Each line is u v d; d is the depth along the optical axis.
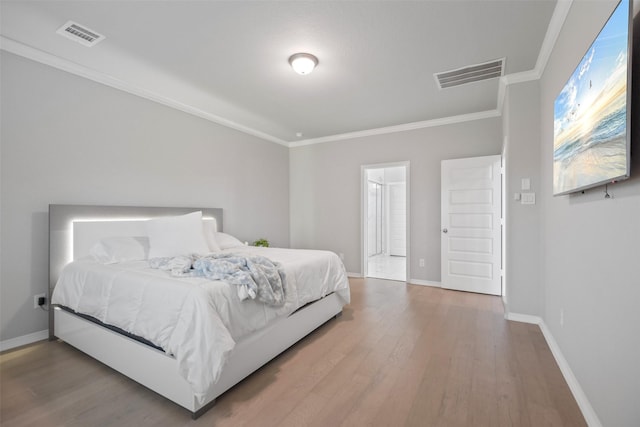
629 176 1.07
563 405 1.71
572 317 1.86
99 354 2.17
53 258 2.61
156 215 3.42
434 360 2.24
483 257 4.07
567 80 1.94
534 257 2.91
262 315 2.07
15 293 2.49
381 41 2.43
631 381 1.13
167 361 1.71
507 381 1.95
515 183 2.98
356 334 2.74
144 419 1.61
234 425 1.57
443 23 2.20
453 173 4.25
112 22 2.18
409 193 4.68
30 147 2.55
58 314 2.55
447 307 3.49
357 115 4.23
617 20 1.14
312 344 2.54
